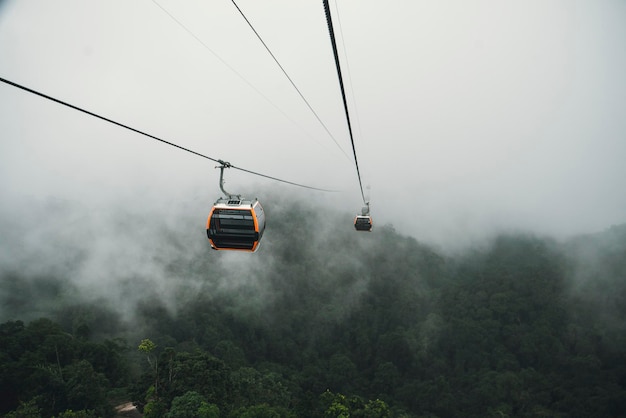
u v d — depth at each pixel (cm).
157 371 3412
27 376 3772
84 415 3195
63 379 3812
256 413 3356
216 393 3428
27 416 3086
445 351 9200
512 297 9994
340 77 924
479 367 8512
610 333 8625
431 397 7438
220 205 1341
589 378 7350
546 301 9725
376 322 10369
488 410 6781
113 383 4688
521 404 6969
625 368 7456
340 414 3581
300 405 3819
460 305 10344
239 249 1394
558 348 8400
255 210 1347
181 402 3094
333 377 8144
